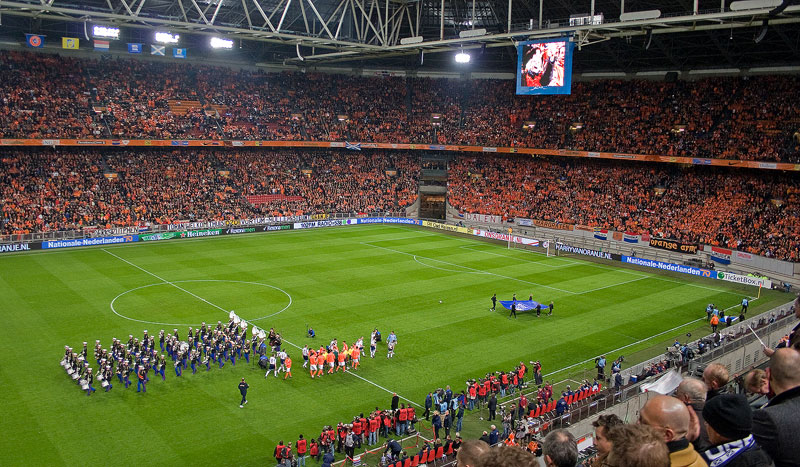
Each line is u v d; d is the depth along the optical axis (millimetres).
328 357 41219
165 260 69188
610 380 39531
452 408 35094
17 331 46000
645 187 86188
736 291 64125
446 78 108062
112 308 51875
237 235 85000
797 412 6250
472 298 58719
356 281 63219
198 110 93812
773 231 71562
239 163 96438
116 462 29547
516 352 45625
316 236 86375
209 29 74000
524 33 67750
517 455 5832
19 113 79875
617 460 5230
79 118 83875
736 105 83188
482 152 102812
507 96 103312
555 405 35781
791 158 74000
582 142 91438
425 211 103125
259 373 40781
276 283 61406
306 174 99688
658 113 88875
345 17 84938
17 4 59188
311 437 32844
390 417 34281
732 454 6203
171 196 86562
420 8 77875
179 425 33438
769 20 57188
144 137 86500
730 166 78875
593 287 64062
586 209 87562
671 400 6027
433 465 29641
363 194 99938
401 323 50969
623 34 67062
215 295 56656
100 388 37438
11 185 77938
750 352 44156
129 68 92625
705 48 83438
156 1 73312
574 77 100688
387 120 104875
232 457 30453
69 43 75562
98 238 75438
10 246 69938
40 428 32469
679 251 75188
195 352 40406
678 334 50406
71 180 82125
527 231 90062
